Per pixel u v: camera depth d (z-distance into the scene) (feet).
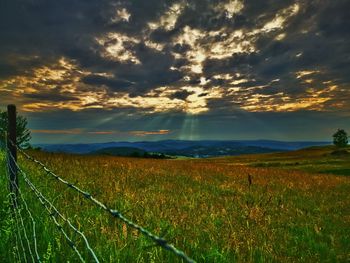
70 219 20.52
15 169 21.95
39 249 15.80
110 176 54.70
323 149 494.18
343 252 27.17
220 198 47.24
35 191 15.37
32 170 41.27
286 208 44.70
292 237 29.58
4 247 15.76
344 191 75.25
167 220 27.25
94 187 40.34
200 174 82.64
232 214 34.60
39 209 21.12
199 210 34.30
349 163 245.86
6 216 19.02
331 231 34.45
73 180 43.65
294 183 82.43
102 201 31.60
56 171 49.78
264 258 22.47
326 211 47.52
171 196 42.57
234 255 21.34
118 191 39.52
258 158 414.62
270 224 33.47
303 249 27.12
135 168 77.10
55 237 16.52
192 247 21.36
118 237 18.78
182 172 82.99
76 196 31.65
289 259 24.13
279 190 66.33
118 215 8.51
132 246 17.61
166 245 6.90
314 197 61.72
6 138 22.13
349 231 35.42
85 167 62.39
